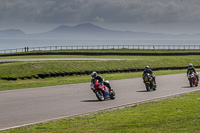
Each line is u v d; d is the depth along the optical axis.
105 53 147.62
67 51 160.62
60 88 44.25
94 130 18.55
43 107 28.53
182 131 17.67
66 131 18.52
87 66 83.12
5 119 23.28
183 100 31.48
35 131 18.91
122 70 83.44
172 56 142.62
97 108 28.00
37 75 68.75
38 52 149.75
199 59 117.94
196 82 46.59
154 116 22.69
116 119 21.94
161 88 43.97
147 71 41.41
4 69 68.38
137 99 33.44
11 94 37.75
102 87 32.75
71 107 28.56
